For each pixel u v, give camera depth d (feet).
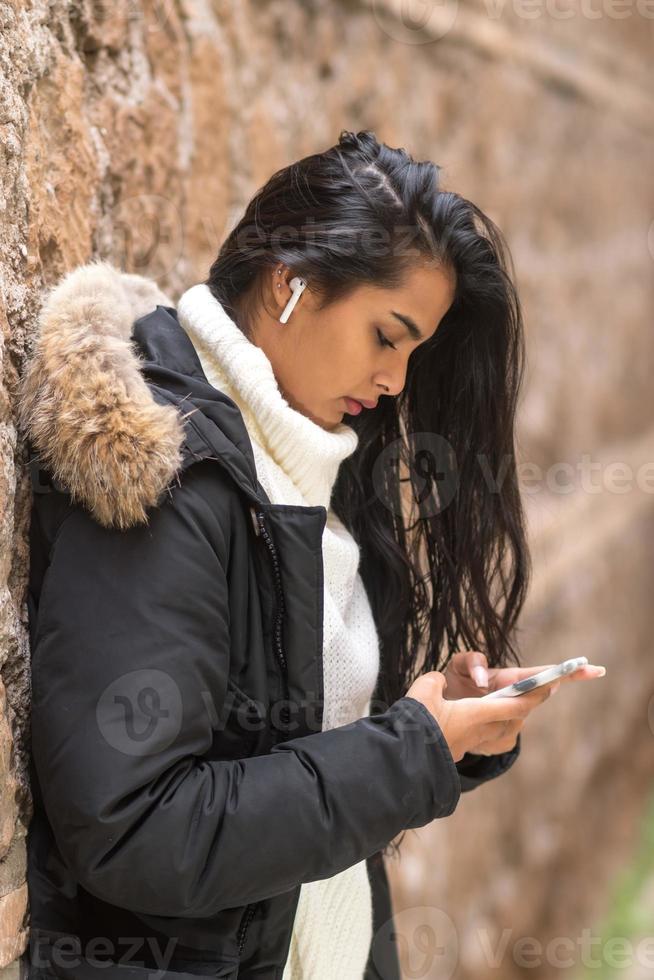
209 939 5.80
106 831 5.12
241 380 6.23
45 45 7.66
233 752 5.96
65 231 7.93
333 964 6.81
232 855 5.30
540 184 26.86
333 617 6.56
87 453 5.40
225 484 5.79
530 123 26.11
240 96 13.05
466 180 21.76
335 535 6.80
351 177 6.23
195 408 5.76
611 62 33.22
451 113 21.07
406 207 6.17
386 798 5.58
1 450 5.95
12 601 6.21
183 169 11.31
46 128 7.77
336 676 6.56
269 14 14.17
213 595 5.55
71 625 5.40
